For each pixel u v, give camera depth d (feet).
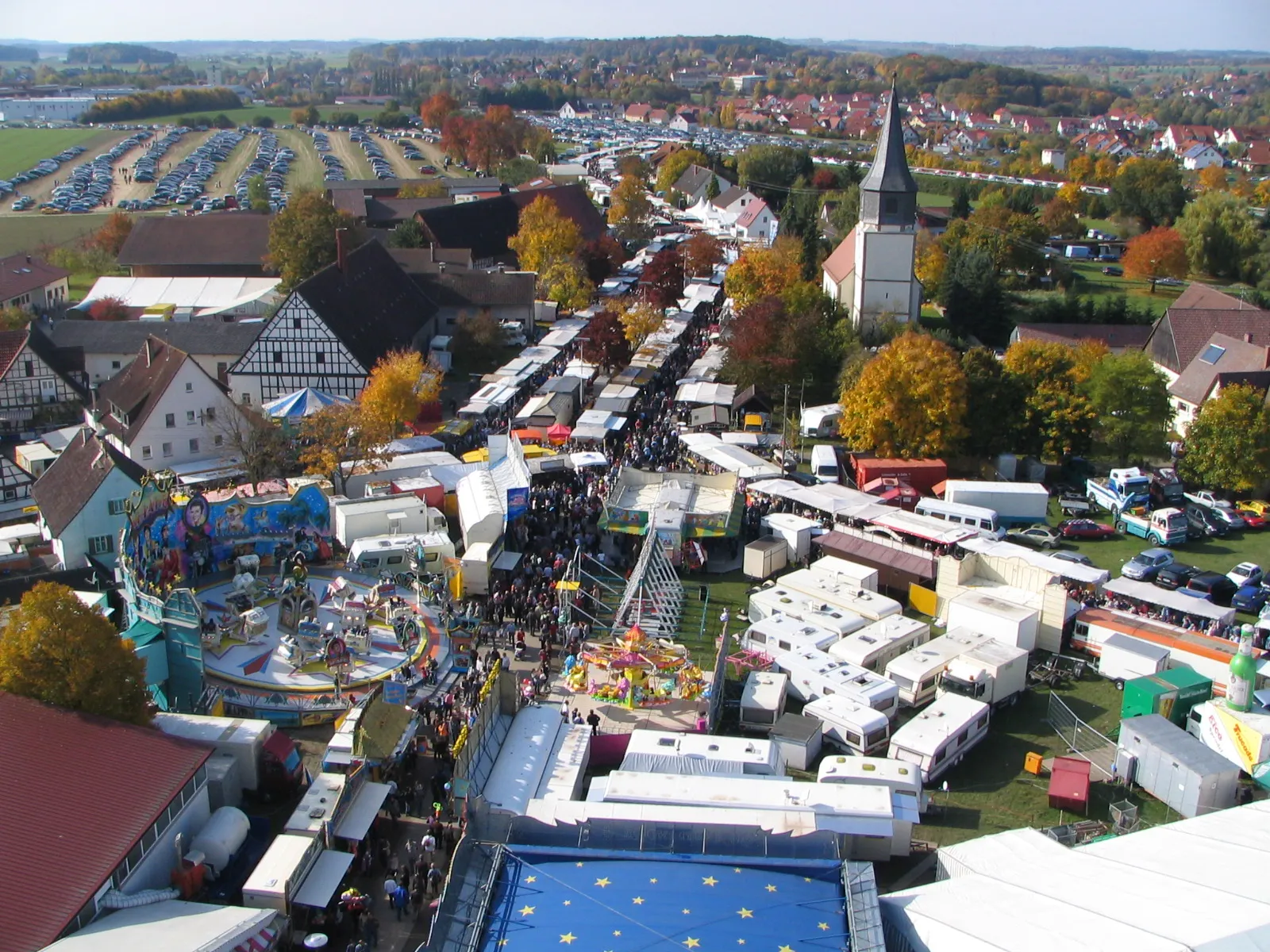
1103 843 129.08
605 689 174.29
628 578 218.59
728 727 172.04
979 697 172.55
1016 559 205.36
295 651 183.21
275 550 220.84
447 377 366.02
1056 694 181.98
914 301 376.89
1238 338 336.49
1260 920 106.11
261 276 471.21
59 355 320.70
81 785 128.47
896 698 173.37
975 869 124.88
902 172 368.07
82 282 501.97
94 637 142.00
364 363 316.81
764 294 389.39
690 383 335.26
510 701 164.14
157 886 127.34
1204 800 147.33
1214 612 197.26
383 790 145.28
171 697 174.40
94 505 213.46
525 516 238.68
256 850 136.77
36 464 265.54
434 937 108.06
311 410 276.21
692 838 123.34
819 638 186.91
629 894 114.01
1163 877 117.70
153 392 271.28
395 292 371.76
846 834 133.59
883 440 273.54
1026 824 148.46
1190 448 265.75
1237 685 161.58
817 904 113.39
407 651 188.24
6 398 294.05
